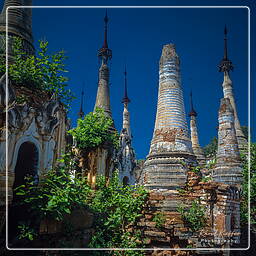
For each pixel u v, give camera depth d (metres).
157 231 9.87
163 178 11.67
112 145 18.53
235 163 16.14
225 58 27.39
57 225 7.87
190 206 10.70
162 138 12.68
